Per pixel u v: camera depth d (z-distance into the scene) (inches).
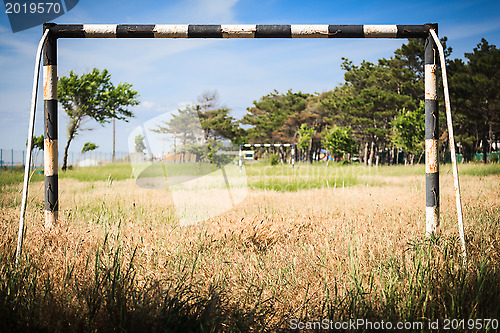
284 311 103.5
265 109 2979.8
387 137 1802.4
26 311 97.3
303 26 165.0
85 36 168.6
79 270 124.2
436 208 166.1
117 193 300.7
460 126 1630.2
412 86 1699.1
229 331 90.3
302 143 2320.4
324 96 2684.5
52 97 171.6
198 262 133.0
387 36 167.6
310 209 243.6
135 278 117.3
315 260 135.3
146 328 87.7
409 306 97.7
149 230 172.2
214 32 164.7
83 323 95.4
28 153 145.8
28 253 136.1
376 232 165.8
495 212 207.2
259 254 146.4
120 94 1160.2
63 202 272.8
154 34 166.2
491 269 116.8
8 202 259.6
